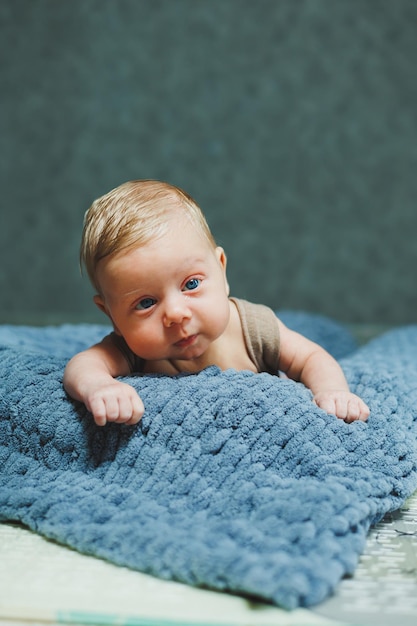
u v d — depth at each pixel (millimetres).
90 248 778
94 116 2223
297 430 706
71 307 2307
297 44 2139
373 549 635
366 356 1091
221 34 2158
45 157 2250
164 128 2211
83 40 2195
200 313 745
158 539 597
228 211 2217
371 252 2189
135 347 756
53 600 548
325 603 546
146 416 725
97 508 659
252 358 888
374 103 2135
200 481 676
